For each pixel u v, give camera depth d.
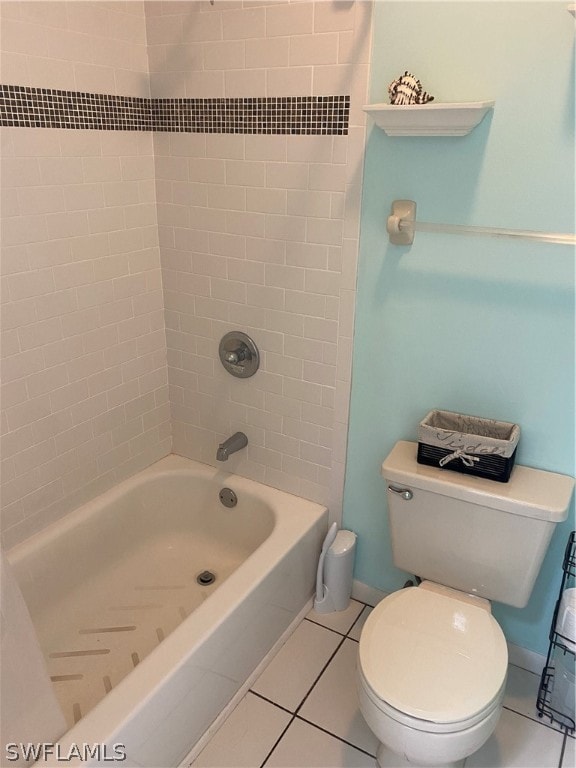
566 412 1.62
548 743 1.69
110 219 1.95
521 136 1.46
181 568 2.26
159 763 1.52
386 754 1.60
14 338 1.74
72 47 1.71
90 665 1.83
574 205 1.46
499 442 1.59
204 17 1.78
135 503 2.26
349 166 1.70
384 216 1.70
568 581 1.76
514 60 1.42
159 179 2.06
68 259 1.84
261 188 1.86
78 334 1.93
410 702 1.36
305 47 1.65
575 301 1.52
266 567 1.83
